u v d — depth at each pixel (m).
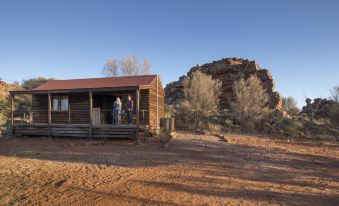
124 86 19.16
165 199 7.72
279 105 32.91
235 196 8.05
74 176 9.81
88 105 22.05
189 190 8.49
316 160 14.30
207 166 11.74
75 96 22.38
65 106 22.53
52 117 22.72
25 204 7.31
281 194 8.34
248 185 9.16
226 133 24.53
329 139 23.61
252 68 35.56
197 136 20.89
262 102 29.81
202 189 8.60
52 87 22.36
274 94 33.06
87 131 19.66
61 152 14.29
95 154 13.82
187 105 28.67
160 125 24.14
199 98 28.84
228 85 35.50
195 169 11.15
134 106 21.91
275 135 24.89
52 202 7.47
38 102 23.09
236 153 15.06
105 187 8.70
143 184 9.05
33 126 20.77
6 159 12.38
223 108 34.91
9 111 28.69
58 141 18.73
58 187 8.63
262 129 27.08
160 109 24.55
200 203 7.44
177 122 27.95
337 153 17.03
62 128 20.19
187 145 16.92
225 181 9.53
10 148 15.48
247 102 28.30
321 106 35.12
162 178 9.77
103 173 10.29
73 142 18.17
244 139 21.05
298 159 14.28
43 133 20.56
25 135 21.23
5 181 9.16
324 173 11.48
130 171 10.66
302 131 26.31
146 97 21.45
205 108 28.81
